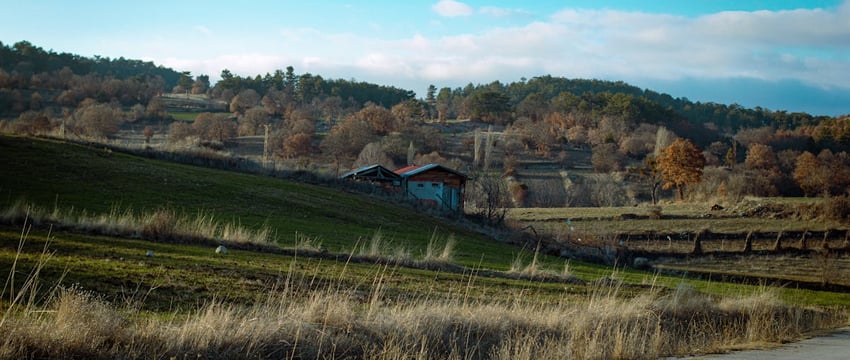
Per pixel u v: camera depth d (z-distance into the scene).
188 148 56.66
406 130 139.75
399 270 21.20
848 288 35.03
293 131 125.94
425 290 16.84
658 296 19.03
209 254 19.94
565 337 11.95
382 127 139.00
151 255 17.53
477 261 28.83
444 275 21.17
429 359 10.02
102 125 108.31
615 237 48.78
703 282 30.91
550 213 71.81
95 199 33.78
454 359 10.10
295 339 9.32
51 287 11.51
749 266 42.59
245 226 31.56
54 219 22.98
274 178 52.25
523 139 151.50
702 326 14.65
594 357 10.95
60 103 141.62
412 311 11.40
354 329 10.28
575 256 38.41
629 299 19.61
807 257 46.91
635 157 142.50
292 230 32.47
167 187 40.00
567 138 164.12
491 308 12.56
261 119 147.50
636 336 11.80
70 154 44.31
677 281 29.83
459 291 16.94
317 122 172.50
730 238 54.75
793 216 64.56
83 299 9.05
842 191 95.00
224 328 9.08
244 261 18.83
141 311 10.63
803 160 101.19
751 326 15.25
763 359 11.66
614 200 101.31
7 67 161.50
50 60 178.88
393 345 10.08
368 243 31.31
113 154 48.03
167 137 117.94
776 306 18.50
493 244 39.38
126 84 172.38
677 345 12.75
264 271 16.70
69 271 13.10
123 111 150.88
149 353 8.28
